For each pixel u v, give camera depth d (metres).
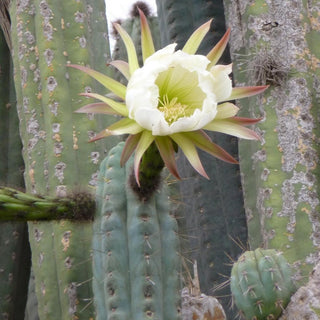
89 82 6.09
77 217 4.39
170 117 3.68
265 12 5.98
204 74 3.63
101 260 4.43
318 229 5.50
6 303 6.65
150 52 3.85
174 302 4.34
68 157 5.80
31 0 6.38
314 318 4.53
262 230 5.68
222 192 6.54
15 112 7.16
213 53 3.84
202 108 3.59
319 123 5.80
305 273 5.39
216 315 5.28
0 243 6.66
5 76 7.21
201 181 6.58
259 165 5.74
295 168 5.63
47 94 5.98
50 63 6.05
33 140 6.02
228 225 6.48
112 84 3.77
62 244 5.49
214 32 6.80
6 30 7.14
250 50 5.98
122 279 4.31
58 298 5.54
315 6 6.14
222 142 6.60
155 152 4.14
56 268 5.56
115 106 3.68
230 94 3.77
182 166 6.70
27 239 6.77
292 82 5.79
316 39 6.05
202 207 6.55
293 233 5.51
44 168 5.92
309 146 5.69
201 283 6.55
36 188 5.92
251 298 4.62
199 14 6.85
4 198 4.20
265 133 5.75
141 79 3.58
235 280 4.72
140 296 4.28
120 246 4.33
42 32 6.14
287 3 5.98
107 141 6.01
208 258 6.48
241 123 3.76
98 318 4.39
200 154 6.64
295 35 5.91
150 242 4.31
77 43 6.20
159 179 4.37
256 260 4.72
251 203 5.99
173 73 3.71
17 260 6.70
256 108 5.85
